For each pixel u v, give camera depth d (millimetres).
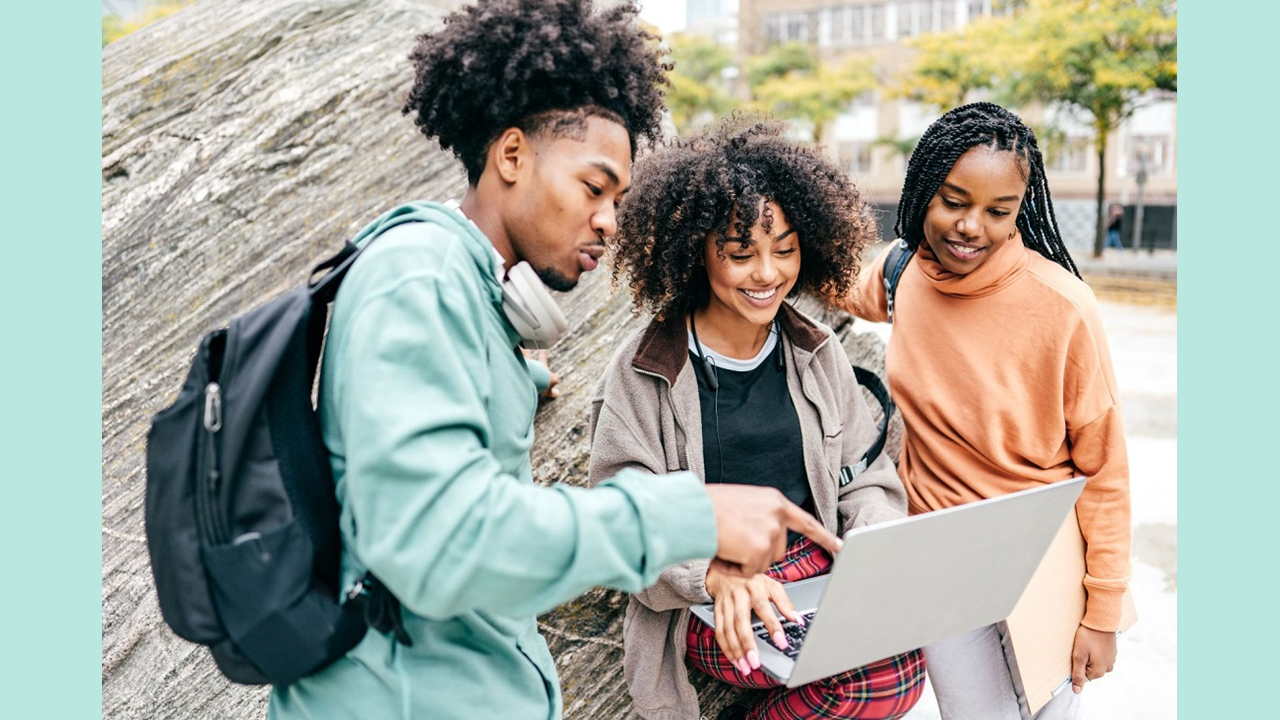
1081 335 1734
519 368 1294
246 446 1128
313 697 1218
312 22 2812
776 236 1604
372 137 2705
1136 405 5945
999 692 1880
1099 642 1863
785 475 1760
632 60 1299
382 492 1063
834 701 1654
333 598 1189
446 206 1267
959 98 14930
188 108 2695
